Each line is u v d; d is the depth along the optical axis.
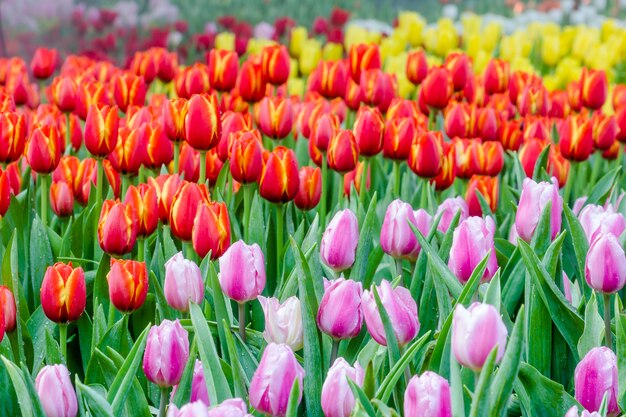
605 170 5.91
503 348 2.15
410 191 5.21
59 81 5.07
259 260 2.77
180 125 4.00
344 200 4.33
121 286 2.96
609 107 8.47
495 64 6.14
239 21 13.93
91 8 14.05
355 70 5.51
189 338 3.00
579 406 2.48
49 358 2.74
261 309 3.48
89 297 3.76
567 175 4.82
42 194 4.03
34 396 2.29
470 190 4.34
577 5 15.74
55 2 13.64
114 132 3.86
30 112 5.76
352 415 2.27
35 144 3.86
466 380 2.60
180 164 4.18
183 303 2.85
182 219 3.19
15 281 3.26
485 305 2.12
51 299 2.92
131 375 2.34
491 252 2.84
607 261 2.63
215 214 3.08
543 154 4.54
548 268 2.88
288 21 11.97
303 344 2.64
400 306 2.40
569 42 10.33
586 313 2.74
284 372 2.24
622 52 9.95
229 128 4.37
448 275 2.82
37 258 3.79
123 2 14.63
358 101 5.44
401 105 4.92
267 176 3.64
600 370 2.43
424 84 5.18
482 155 4.61
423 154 4.03
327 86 5.43
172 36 12.25
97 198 3.98
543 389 2.57
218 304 2.88
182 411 1.92
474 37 9.77
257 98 5.11
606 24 10.86
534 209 3.05
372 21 12.85
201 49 10.86
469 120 5.19
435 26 14.29
